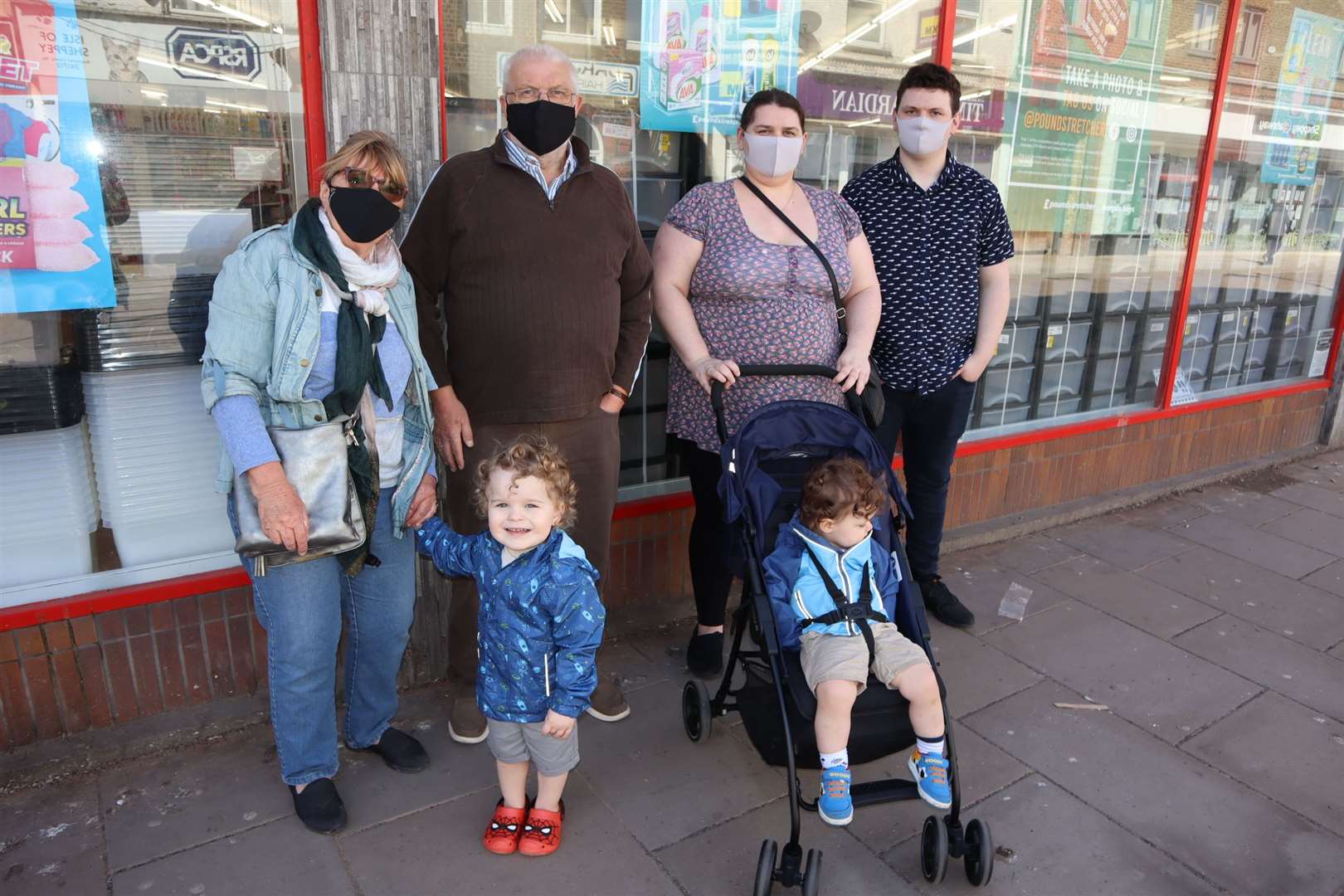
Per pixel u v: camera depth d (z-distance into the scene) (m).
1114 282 5.04
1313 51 5.52
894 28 3.96
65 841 2.42
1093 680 3.44
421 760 2.77
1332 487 5.73
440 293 2.80
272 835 2.47
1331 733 3.15
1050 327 4.86
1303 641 3.78
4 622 2.55
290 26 2.63
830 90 3.89
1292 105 5.53
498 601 2.27
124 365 2.66
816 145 3.93
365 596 2.54
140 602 2.73
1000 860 2.49
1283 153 5.61
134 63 2.46
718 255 2.95
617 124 3.43
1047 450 4.89
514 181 2.49
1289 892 2.41
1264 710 3.27
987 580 4.27
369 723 2.75
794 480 2.73
